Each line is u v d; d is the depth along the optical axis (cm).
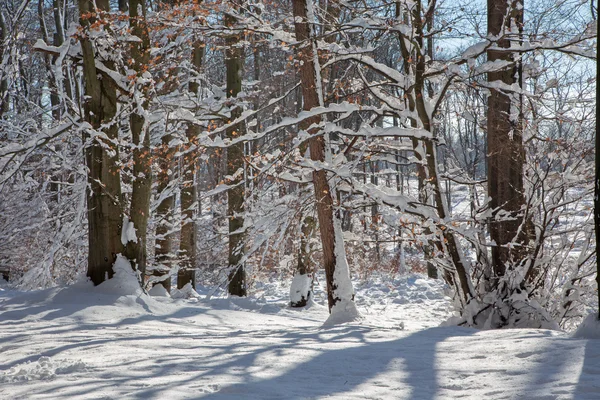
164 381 463
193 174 1672
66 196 1769
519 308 949
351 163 1062
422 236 1006
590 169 1026
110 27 1257
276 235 1379
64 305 1110
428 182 1094
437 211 1126
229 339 761
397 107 1206
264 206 1409
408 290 1958
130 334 838
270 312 1453
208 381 463
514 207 1005
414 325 1191
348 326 995
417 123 1103
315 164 1052
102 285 1211
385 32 1091
